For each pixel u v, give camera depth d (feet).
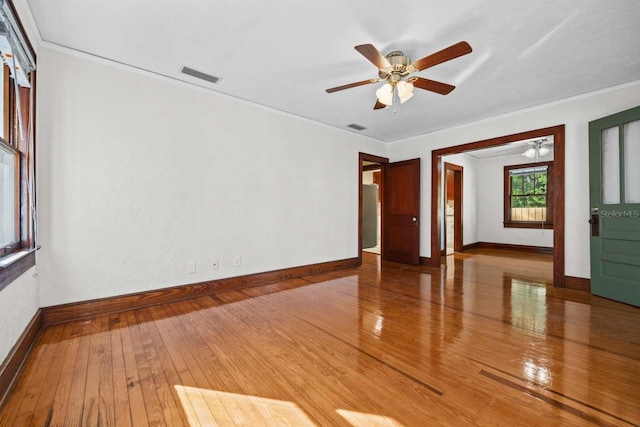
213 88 10.97
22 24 6.23
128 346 6.91
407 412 4.74
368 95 11.60
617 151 10.43
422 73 9.59
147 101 9.66
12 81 6.73
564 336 7.50
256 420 4.57
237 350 6.79
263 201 12.83
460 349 6.84
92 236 8.70
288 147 13.71
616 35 7.52
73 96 8.38
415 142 17.54
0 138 5.82
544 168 21.58
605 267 10.69
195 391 5.26
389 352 6.71
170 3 6.50
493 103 12.32
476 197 24.50
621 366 6.05
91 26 7.31
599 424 4.41
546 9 6.55
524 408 4.80
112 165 9.02
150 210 9.77
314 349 6.85
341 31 7.44
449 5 6.45
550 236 21.21
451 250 22.99
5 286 5.35
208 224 11.14
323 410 4.80
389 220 18.78
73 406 4.81
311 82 10.45
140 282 9.59
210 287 11.21
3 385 5.02
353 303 10.23
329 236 15.64
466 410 4.77
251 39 7.84
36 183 7.71
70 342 7.06
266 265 12.98
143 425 4.44
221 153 11.46
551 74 9.73
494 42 7.84
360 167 17.22
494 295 11.19
